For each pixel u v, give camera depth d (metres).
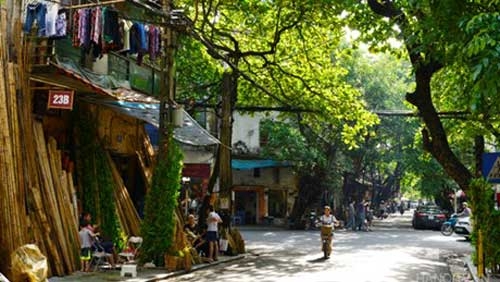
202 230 20.03
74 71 16.28
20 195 13.04
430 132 16.73
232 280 14.75
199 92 28.66
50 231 14.27
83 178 16.98
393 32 15.73
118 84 19.30
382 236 33.25
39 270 11.50
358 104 25.20
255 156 41.34
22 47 13.79
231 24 23.45
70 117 17.33
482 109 10.27
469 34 8.92
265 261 19.52
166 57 17.16
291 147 39.16
